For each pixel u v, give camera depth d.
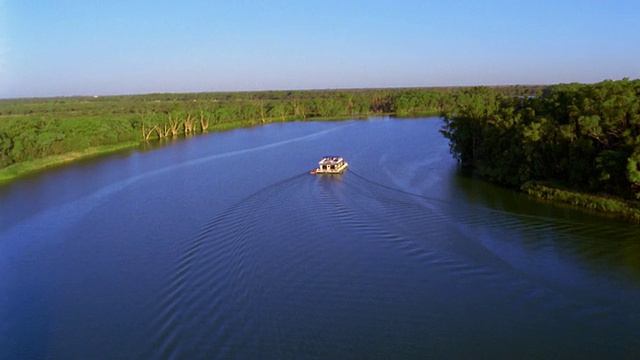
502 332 23.11
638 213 38.22
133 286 29.67
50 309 27.73
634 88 50.41
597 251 31.92
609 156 41.16
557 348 21.77
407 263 31.11
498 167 54.00
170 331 23.86
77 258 35.59
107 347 23.09
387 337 22.80
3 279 32.75
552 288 27.12
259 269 30.61
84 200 54.88
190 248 35.41
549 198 45.53
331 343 22.30
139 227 42.00
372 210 42.59
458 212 41.59
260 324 23.98
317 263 31.36
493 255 31.83
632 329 22.97
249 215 42.50
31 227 45.19
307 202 46.06
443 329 23.44
